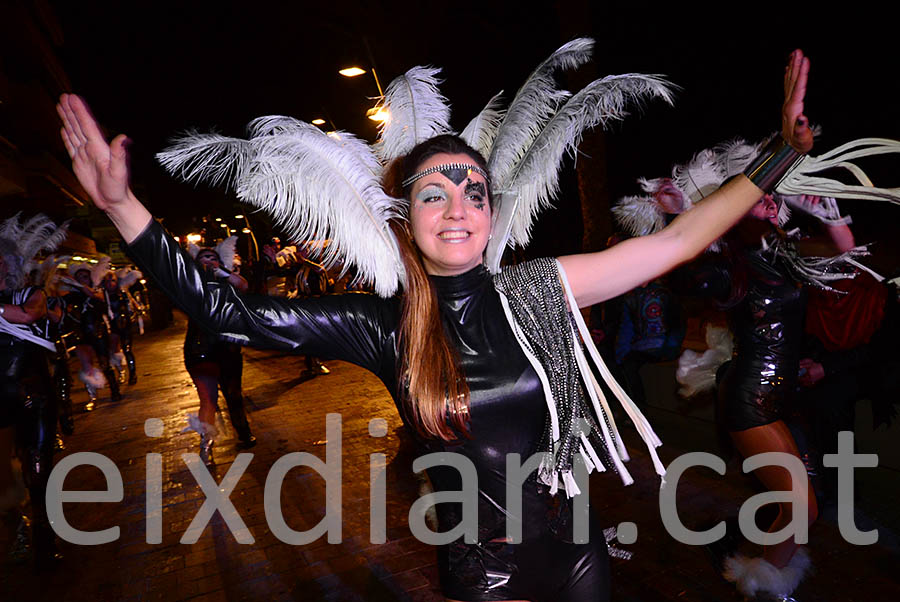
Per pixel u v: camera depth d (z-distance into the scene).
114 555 4.01
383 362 1.73
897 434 4.05
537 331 1.67
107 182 1.48
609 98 1.78
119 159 1.47
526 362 1.66
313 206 1.70
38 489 3.87
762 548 3.34
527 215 1.89
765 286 2.69
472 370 1.64
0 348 3.94
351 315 1.73
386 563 3.63
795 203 2.74
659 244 1.69
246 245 11.83
